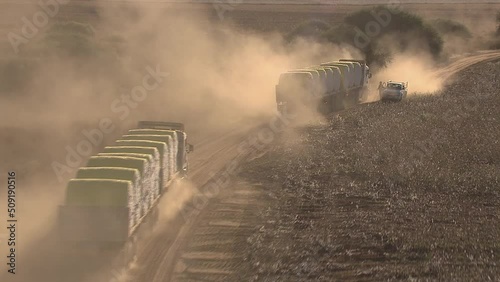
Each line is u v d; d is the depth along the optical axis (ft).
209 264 208.33
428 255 213.05
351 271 200.03
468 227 246.06
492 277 190.49
